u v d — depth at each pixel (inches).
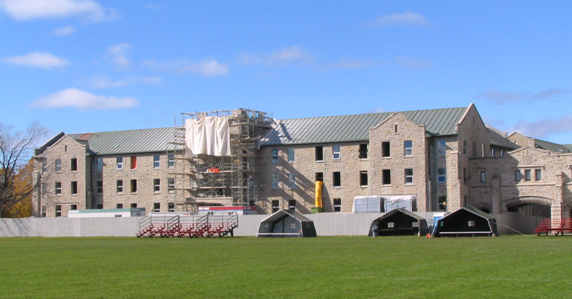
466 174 3203.7
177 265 1251.8
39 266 1295.5
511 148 3838.6
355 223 2780.5
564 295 823.7
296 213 2632.9
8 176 3939.5
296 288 903.7
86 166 4001.0
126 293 889.5
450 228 2411.4
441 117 3319.4
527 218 2994.6
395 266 1159.6
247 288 910.4
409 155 3213.6
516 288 880.9
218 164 3666.3
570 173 2957.7
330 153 3489.2
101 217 3218.5
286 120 3774.6
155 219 3097.9
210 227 2842.0
